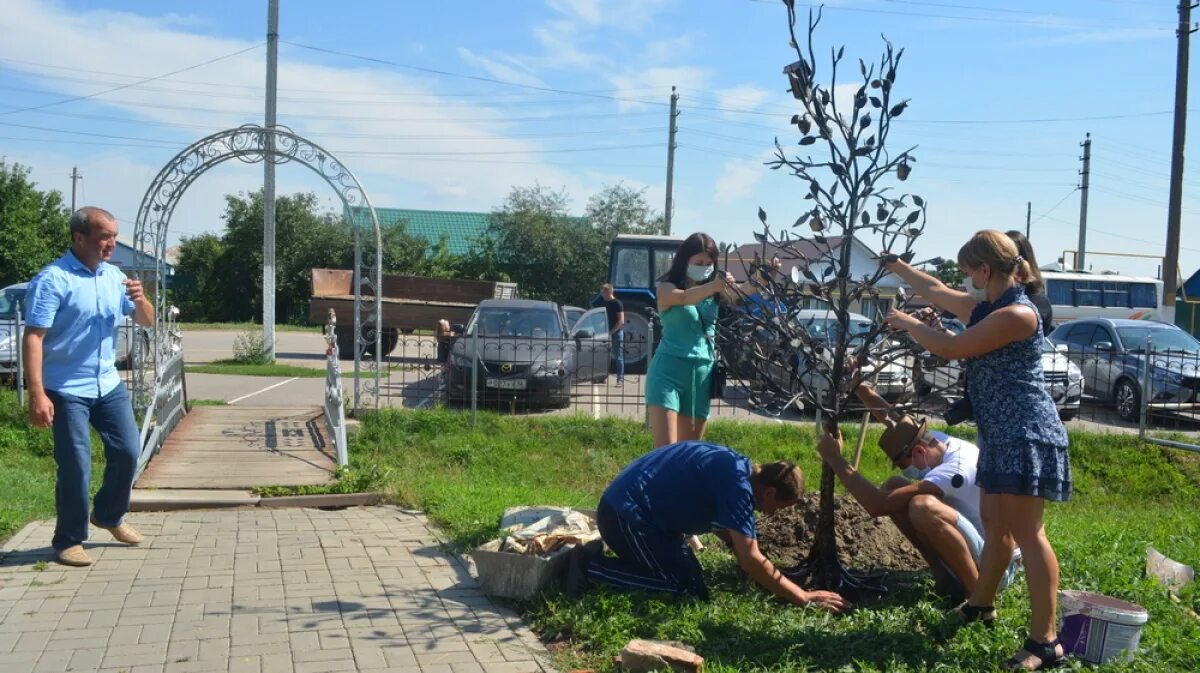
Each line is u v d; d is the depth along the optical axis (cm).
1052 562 388
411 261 4316
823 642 411
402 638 435
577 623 440
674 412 550
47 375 529
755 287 491
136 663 399
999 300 396
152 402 829
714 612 449
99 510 579
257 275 4569
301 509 708
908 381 509
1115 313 2962
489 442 1038
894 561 552
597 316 1502
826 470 502
